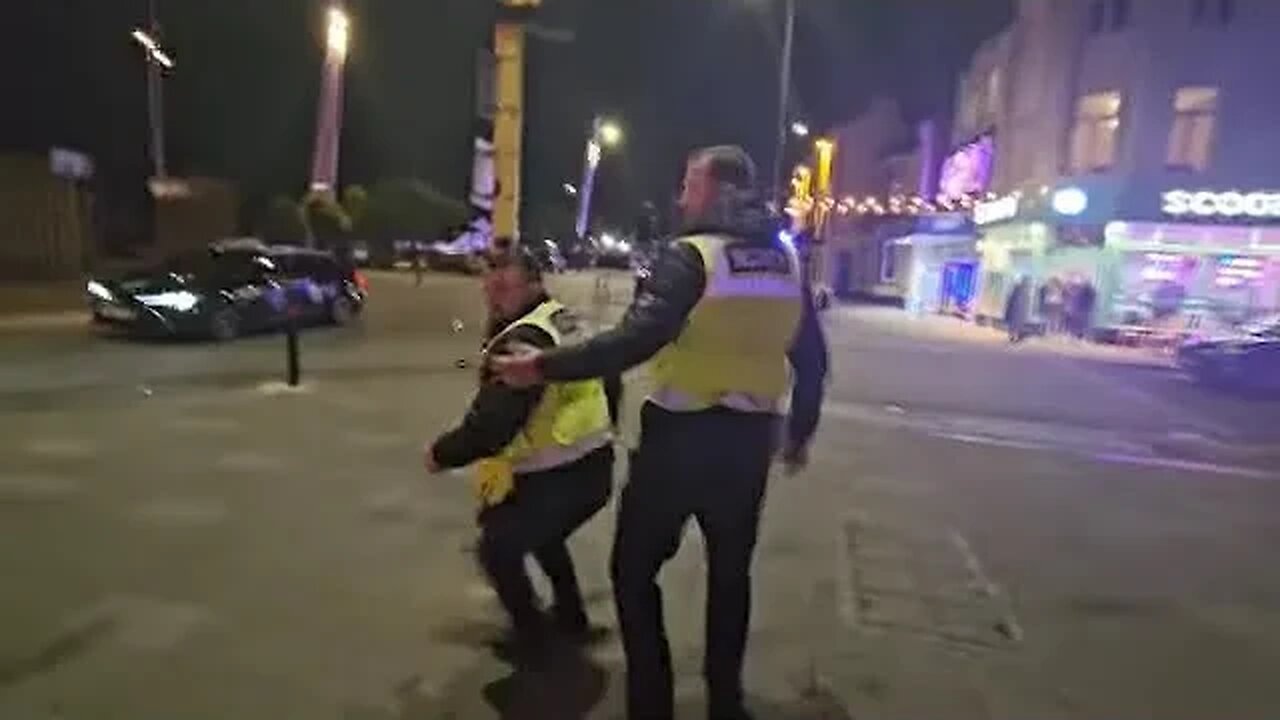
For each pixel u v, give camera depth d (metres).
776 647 4.45
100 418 9.07
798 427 3.69
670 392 3.26
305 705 3.71
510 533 4.19
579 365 3.04
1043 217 25.47
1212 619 5.02
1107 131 25.59
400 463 7.65
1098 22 26.06
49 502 6.23
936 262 35.91
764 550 5.95
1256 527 7.04
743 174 3.32
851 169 48.62
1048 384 15.81
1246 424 12.59
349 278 20.20
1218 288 23.78
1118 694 4.07
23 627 4.31
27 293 22.31
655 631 3.39
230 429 8.78
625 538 3.36
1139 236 24.17
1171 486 8.42
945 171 39.12
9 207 25.47
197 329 15.97
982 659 4.39
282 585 4.92
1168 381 17.11
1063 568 5.80
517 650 4.27
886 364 17.62
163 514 6.07
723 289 3.17
